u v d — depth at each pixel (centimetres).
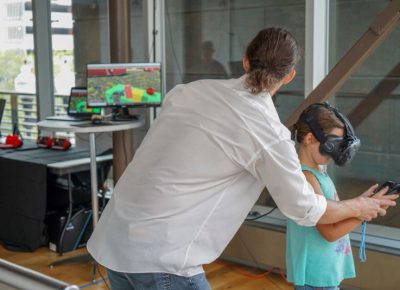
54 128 372
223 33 410
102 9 487
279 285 362
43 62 538
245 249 383
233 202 174
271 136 166
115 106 396
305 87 364
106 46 489
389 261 321
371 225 353
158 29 443
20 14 545
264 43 169
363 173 358
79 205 439
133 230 170
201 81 179
